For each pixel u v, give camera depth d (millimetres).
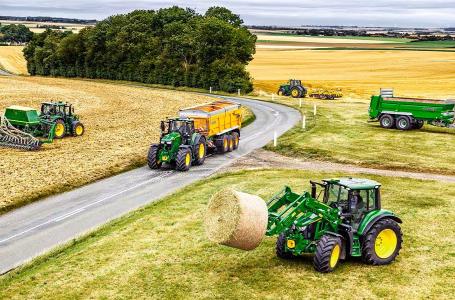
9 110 37250
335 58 142000
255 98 68750
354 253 15453
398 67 113250
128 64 97062
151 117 49906
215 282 14891
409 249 16922
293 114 51375
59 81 95062
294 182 25844
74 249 17859
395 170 29406
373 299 13711
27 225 20328
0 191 24047
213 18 85562
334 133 39781
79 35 105812
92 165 29281
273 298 13852
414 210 20969
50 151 32938
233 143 34938
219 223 13906
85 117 50000
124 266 16156
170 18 97875
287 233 15375
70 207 22500
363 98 68562
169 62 89438
